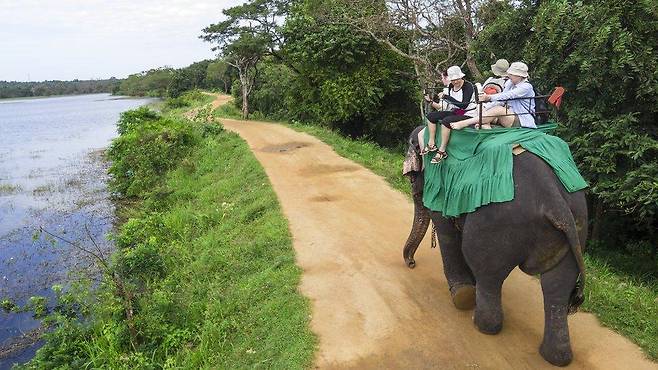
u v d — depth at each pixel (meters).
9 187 18.19
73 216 14.16
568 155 4.50
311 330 5.57
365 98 20.28
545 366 4.62
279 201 10.42
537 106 5.16
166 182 14.98
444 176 5.00
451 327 5.39
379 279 6.66
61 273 10.26
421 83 16.55
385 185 11.40
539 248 4.21
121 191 15.89
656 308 5.67
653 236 9.76
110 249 11.05
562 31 9.03
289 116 25.25
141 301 7.11
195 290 7.62
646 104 9.02
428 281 6.50
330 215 9.42
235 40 25.36
